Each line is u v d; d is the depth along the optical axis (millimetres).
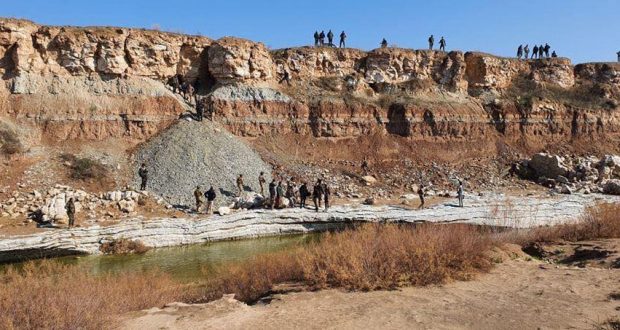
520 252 15094
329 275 11859
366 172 35531
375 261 11953
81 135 30062
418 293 10539
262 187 28609
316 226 25641
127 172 28359
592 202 29781
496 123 42781
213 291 13219
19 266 18625
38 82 30391
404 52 42500
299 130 37094
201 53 36438
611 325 7949
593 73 48219
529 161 39281
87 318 8977
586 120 44562
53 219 21656
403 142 39156
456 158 39500
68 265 18500
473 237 14320
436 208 27688
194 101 35438
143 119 31922
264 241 23266
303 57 39844
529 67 46875
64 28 31516
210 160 29438
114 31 32594
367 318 8906
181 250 21375
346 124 38250
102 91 31891
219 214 24672
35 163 26875
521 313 8836
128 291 12375
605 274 11758
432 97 42156
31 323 8750
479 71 44250
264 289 12273
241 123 35375
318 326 8594
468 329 8156
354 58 41625
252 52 36812
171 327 8875
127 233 21578
